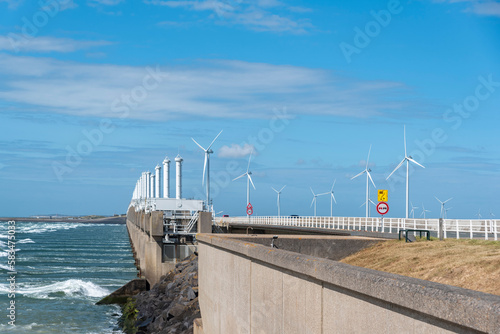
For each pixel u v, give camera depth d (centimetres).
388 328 803
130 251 14412
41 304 5653
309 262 1065
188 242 6700
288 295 1217
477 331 625
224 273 1997
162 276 6122
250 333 1558
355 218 6131
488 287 1445
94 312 5278
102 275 8556
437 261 1898
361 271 877
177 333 3416
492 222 3534
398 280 775
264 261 1381
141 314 4825
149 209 7762
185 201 7150
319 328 1043
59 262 10800
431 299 692
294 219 8231
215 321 2203
